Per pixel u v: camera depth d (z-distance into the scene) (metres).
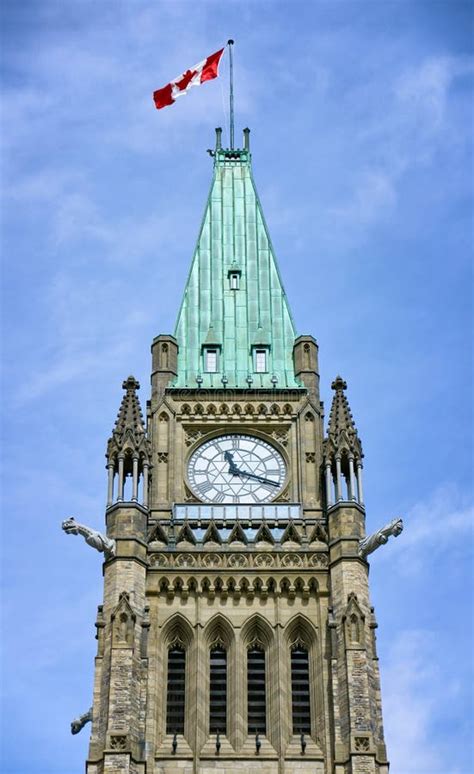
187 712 104.69
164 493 113.69
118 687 102.12
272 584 108.62
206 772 102.12
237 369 120.56
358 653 104.12
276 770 102.25
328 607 107.69
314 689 105.25
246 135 135.75
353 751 100.50
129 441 112.94
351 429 114.06
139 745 101.56
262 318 123.75
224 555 109.44
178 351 121.44
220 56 129.38
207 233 128.75
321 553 109.56
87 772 100.00
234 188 131.88
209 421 117.38
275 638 106.88
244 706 105.00
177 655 107.00
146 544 109.25
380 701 104.06
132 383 115.88
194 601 108.12
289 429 117.38
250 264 126.94
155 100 128.50
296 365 120.50
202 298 124.69
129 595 106.06
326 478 112.81
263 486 114.69
